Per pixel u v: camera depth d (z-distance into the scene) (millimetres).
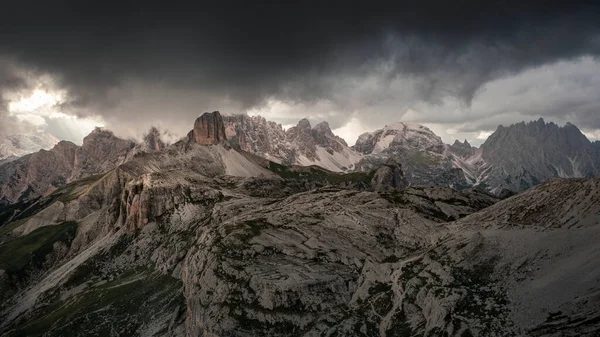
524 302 92500
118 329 165375
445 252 128125
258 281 136375
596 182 116562
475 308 98250
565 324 80562
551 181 136250
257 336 121125
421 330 102875
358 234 162500
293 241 161000
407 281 123438
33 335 176625
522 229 120125
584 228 105312
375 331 112438
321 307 128500
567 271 93812
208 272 148875
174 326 152000
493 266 110875
